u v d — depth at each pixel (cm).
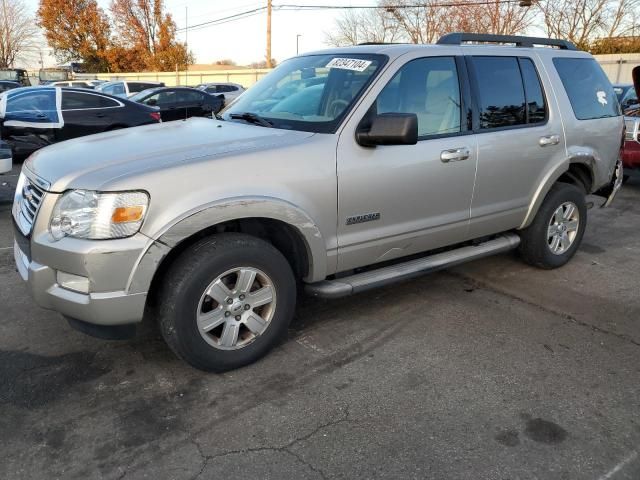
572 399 303
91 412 285
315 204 327
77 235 273
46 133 980
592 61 519
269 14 3475
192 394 302
